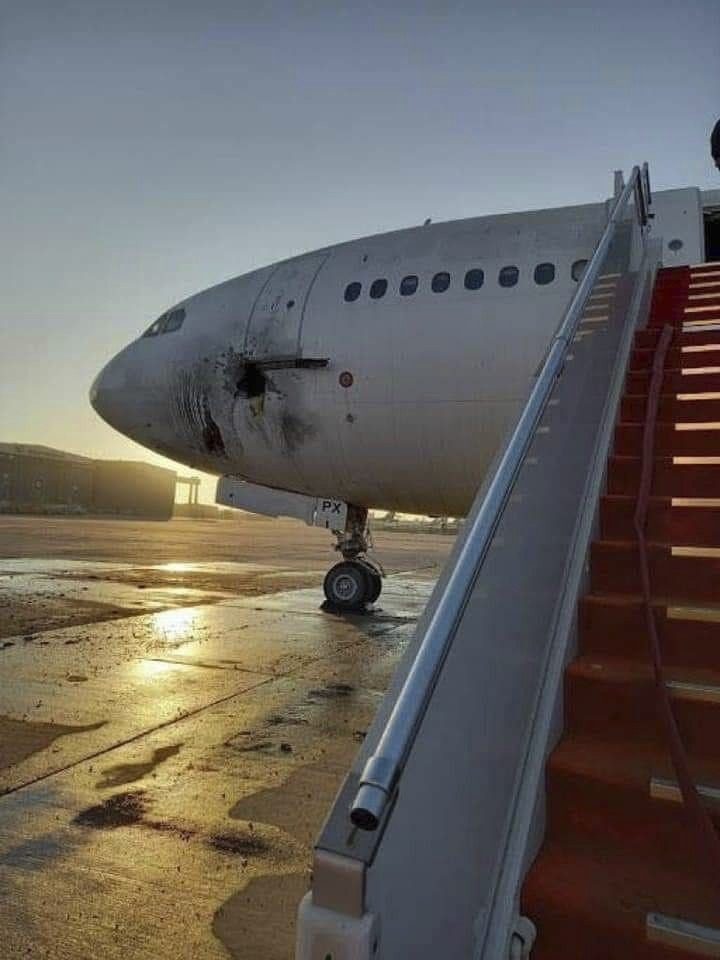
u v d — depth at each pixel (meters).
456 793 1.77
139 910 2.66
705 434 3.87
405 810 1.46
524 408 2.49
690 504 3.32
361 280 8.39
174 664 7.20
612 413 4.11
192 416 9.50
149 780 4.02
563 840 2.23
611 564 3.12
